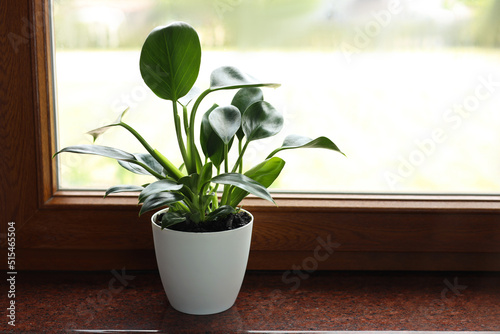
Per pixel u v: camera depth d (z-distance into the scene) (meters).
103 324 0.96
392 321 0.98
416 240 1.14
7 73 1.03
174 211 0.96
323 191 1.17
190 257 0.92
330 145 0.90
